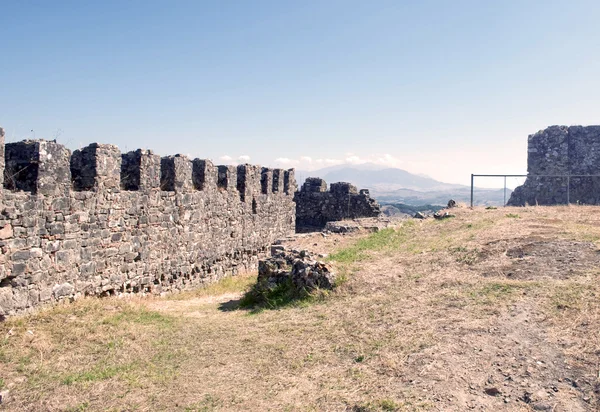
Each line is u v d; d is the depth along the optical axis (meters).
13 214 11.51
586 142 29.91
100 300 13.80
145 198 16.92
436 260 14.24
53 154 12.76
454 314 9.30
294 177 33.00
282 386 7.66
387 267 14.25
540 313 8.51
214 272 22.05
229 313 13.31
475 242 15.46
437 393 6.57
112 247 15.23
